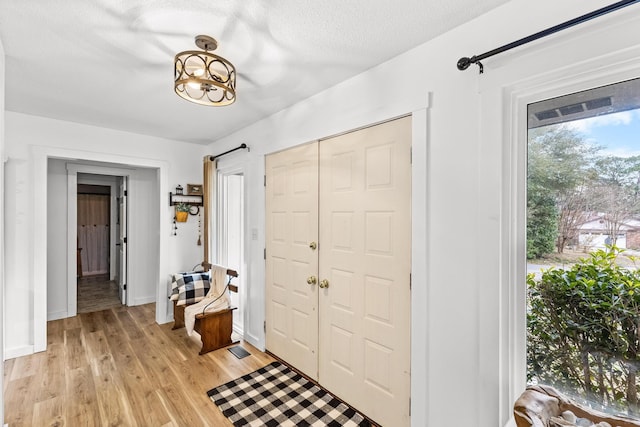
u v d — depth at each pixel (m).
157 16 1.47
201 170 4.16
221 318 3.07
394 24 1.55
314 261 2.44
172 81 2.20
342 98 2.19
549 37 1.27
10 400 2.17
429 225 1.67
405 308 1.82
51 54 1.82
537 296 1.39
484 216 1.45
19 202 2.88
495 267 1.41
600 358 1.25
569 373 1.32
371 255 2.01
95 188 6.71
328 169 2.32
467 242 1.53
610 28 1.13
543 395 1.12
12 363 2.70
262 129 3.02
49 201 3.84
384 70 1.91
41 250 2.97
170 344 3.14
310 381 2.45
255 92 2.38
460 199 1.55
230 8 1.42
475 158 1.50
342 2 1.38
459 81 1.56
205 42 1.69
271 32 1.61
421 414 1.69
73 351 2.96
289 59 1.89
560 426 1.03
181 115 2.92
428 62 1.69
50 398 2.19
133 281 4.48
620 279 1.20
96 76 2.12
